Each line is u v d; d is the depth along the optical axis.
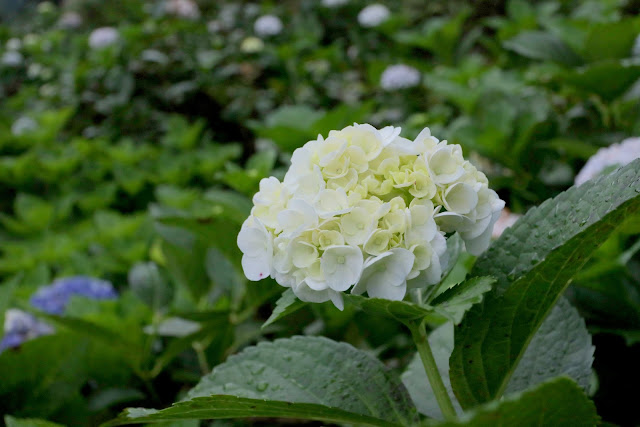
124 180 2.51
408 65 2.77
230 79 3.45
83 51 4.08
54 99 3.60
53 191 2.74
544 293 0.72
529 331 0.74
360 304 0.70
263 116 3.22
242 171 1.30
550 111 1.47
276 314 0.70
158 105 3.44
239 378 0.80
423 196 0.70
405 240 0.68
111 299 1.35
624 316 1.01
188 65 3.51
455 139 1.50
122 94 3.36
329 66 3.39
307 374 0.79
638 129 1.44
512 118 1.44
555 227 0.74
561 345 0.81
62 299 1.37
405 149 0.71
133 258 1.78
